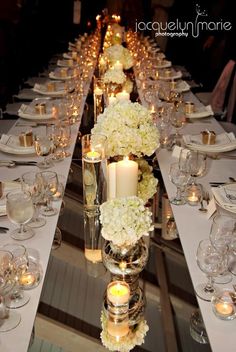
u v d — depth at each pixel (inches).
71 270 48.4
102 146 61.5
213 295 43.2
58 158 78.3
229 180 69.2
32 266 46.7
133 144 61.0
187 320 41.2
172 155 79.8
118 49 149.0
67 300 43.6
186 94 136.3
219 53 202.4
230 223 51.6
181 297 44.1
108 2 294.2
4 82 152.6
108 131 61.2
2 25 174.1
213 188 61.6
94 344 38.9
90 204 62.1
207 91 192.2
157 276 47.8
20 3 224.4
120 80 121.5
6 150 78.4
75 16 293.3
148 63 173.3
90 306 43.3
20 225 53.9
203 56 233.1
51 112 106.3
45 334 39.0
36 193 59.5
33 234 53.4
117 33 198.5
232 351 36.5
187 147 82.3
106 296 44.6
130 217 41.9
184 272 47.9
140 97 129.0
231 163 76.3
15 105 141.7
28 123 100.7
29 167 73.8
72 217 59.7
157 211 60.6
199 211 59.6
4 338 37.3
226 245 48.3
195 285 45.1
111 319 41.5
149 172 68.7
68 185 69.2
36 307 41.3
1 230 53.8
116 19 238.5
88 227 57.6
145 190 64.7
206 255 45.0
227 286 44.6
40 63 231.1
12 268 43.4
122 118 61.2
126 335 39.9
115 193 60.6
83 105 116.4
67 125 88.9
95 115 106.3
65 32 321.4
